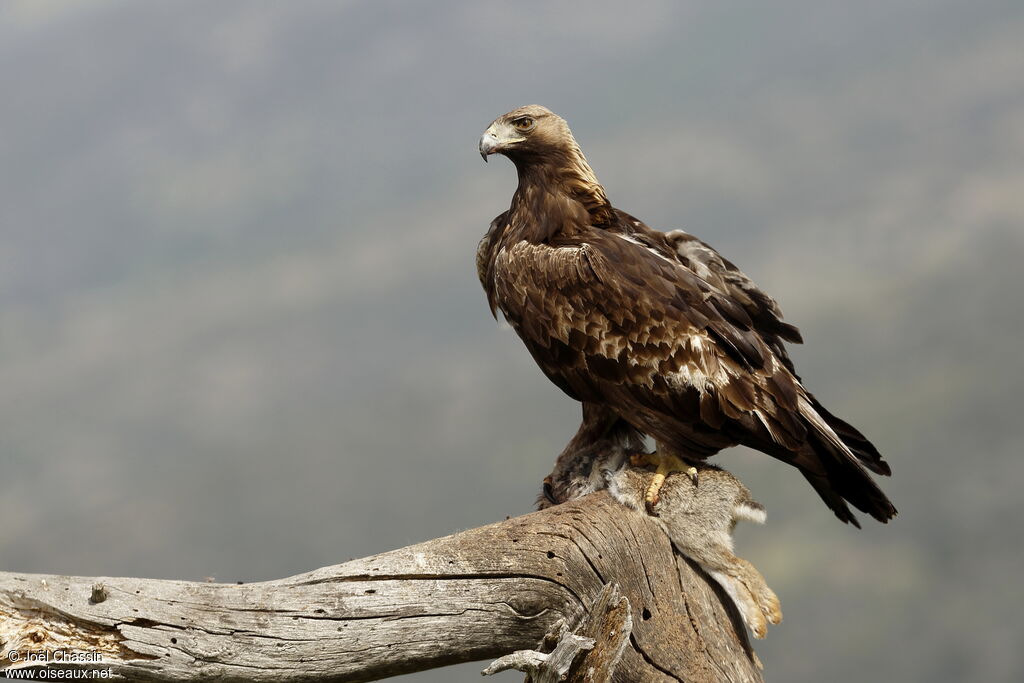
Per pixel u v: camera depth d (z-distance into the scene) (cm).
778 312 1237
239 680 794
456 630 890
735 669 1030
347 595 846
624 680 986
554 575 940
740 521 1067
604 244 1154
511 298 1184
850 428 1191
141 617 759
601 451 1142
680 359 1099
